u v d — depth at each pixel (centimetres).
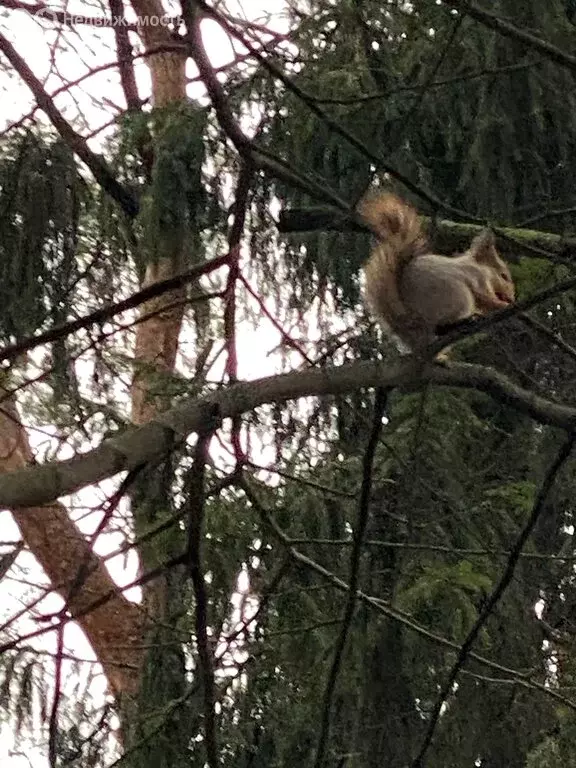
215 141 493
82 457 293
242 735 484
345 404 516
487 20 318
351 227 422
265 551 491
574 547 528
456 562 475
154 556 480
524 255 406
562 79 463
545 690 400
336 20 460
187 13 320
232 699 492
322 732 364
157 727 417
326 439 510
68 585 354
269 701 495
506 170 478
